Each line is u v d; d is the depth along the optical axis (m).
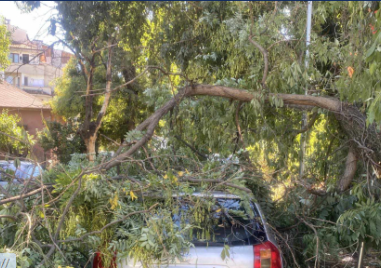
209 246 4.17
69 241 3.92
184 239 4.02
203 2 8.51
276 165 6.38
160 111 5.79
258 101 5.75
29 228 3.56
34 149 5.13
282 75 6.14
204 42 9.17
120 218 4.04
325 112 6.12
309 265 5.92
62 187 4.06
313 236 5.57
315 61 6.73
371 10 5.12
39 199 4.20
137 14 9.37
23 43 9.73
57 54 10.33
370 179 5.41
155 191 4.38
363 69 4.96
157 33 9.87
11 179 4.39
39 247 3.63
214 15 8.50
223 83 6.40
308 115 6.76
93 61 12.59
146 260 3.73
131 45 9.95
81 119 19.91
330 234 5.43
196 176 4.68
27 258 3.54
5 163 4.55
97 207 4.16
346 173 6.18
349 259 6.06
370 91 4.21
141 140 5.25
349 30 5.97
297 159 6.71
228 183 4.39
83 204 4.17
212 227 4.40
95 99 19.17
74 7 7.78
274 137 6.42
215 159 5.89
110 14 8.68
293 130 6.72
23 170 4.75
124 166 5.08
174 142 6.20
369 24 5.13
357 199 5.85
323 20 6.80
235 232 4.35
